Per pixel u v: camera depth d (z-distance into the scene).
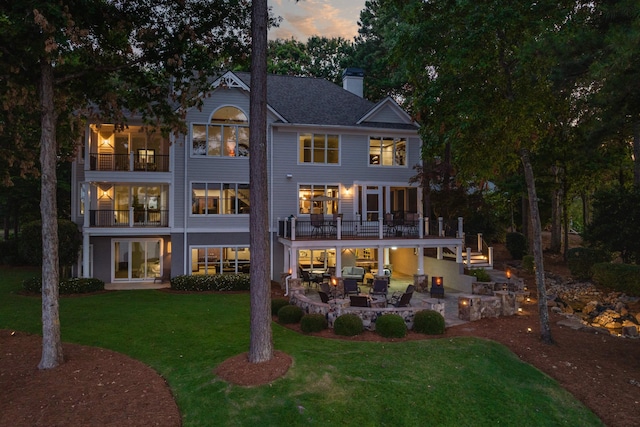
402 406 8.55
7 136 15.04
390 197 25.70
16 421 7.62
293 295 16.17
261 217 10.02
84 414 7.92
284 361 9.94
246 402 8.34
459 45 13.07
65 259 19.75
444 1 14.01
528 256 25.80
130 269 22.03
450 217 24.59
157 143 22.94
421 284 20.50
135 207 22.39
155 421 7.78
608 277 20.55
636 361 11.70
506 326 14.45
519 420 8.56
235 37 13.24
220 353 10.91
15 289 19.05
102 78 13.22
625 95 13.02
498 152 13.98
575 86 15.27
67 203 31.78
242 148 22.25
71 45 10.95
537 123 13.78
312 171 23.20
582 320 16.75
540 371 10.86
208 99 21.67
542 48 12.20
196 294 18.81
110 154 20.44
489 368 10.48
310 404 8.34
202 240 21.73
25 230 19.55
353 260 23.44
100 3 11.09
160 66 13.40
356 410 8.30
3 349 11.16
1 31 10.60
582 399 9.62
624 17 12.29
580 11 13.63
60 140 15.37
